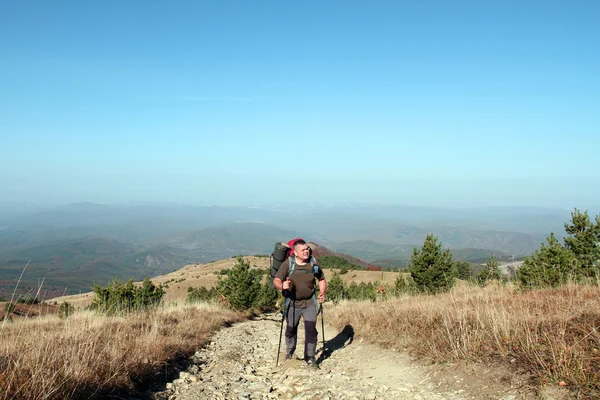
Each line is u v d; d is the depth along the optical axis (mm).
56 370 5000
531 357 4664
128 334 8500
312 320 6879
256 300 20969
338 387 5598
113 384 5504
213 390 6043
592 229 12273
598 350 4355
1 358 5223
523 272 11609
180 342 8742
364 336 8625
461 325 6258
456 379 4996
